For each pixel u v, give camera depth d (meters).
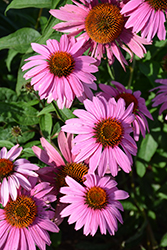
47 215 0.76
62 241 1.08
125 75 0.97
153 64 0.95
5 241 0.75
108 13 0.79
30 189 0.76
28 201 0.76
